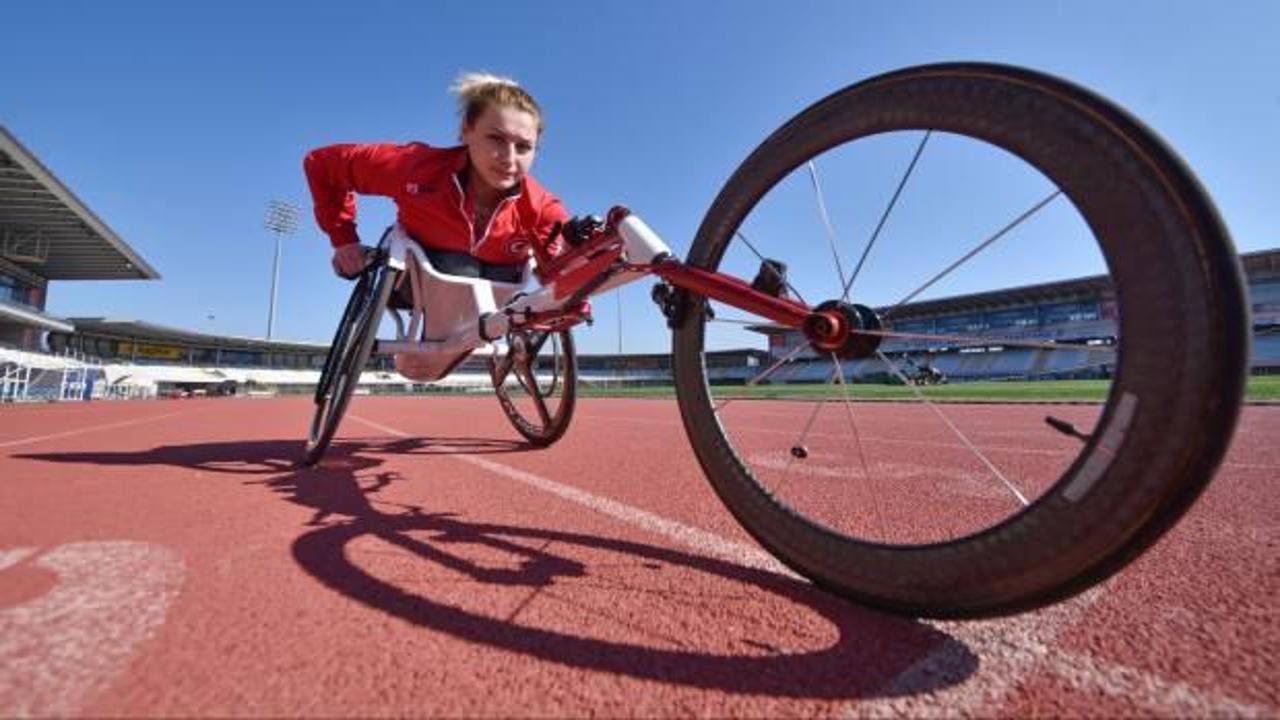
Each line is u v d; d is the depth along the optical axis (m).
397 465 2.79
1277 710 0.72
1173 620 0.99
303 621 0.98
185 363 52.12
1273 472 2.59
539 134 2.55
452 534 1.54
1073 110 0.90
